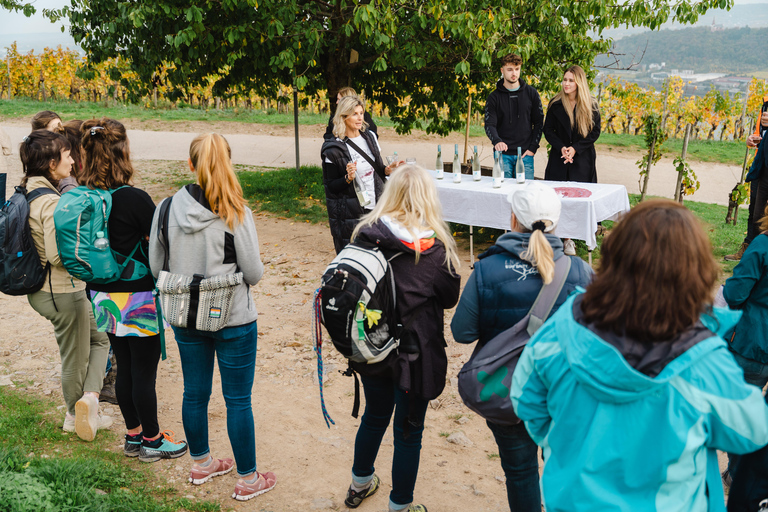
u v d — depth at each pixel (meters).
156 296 2.95
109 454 3.24
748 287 2.65
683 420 1.36
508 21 7.53
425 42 8.01
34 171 3.25
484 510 2.92
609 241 1.45
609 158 15.43
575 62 8.95
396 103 10.58
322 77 10.23
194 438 2.94
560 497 1.48
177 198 2.65
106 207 2.81
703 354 1.33
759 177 5.81
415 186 2.42
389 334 2.40
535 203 2.13
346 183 5.18
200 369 2.86
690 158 15.73
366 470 2.85
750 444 1.39
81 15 9.07
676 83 24.81
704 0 8.01
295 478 3.15
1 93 32.00
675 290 1.33
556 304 2.08
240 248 2.64
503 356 2.10
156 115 21.61
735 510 2.29
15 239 3.07
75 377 3.37
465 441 3.51
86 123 2.90
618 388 1.36
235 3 7.21
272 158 14.85
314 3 8.23
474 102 9.86
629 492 1.42
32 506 2.51
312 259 6.89
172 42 7.36
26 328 5.03
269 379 4.23
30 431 3.37
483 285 2.17
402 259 2.39
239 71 9.66
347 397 4.02
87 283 2.96
